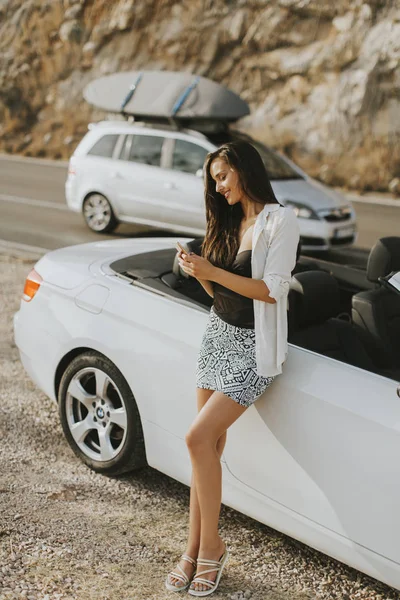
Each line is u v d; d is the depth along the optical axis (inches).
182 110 415.2
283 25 846.5
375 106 772.6
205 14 893.8
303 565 131.0
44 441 173.0
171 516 144.9
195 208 392.2
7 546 130.5
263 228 111.4
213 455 116.8
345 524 115.8
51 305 161.2
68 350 156.4
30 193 565.0
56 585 120.6
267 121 824.9
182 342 134.9
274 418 121.6
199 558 120.6
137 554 131.3
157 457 143.9
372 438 111.1
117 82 451.2
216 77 882.1
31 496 148.3
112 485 154.9
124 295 148.7
